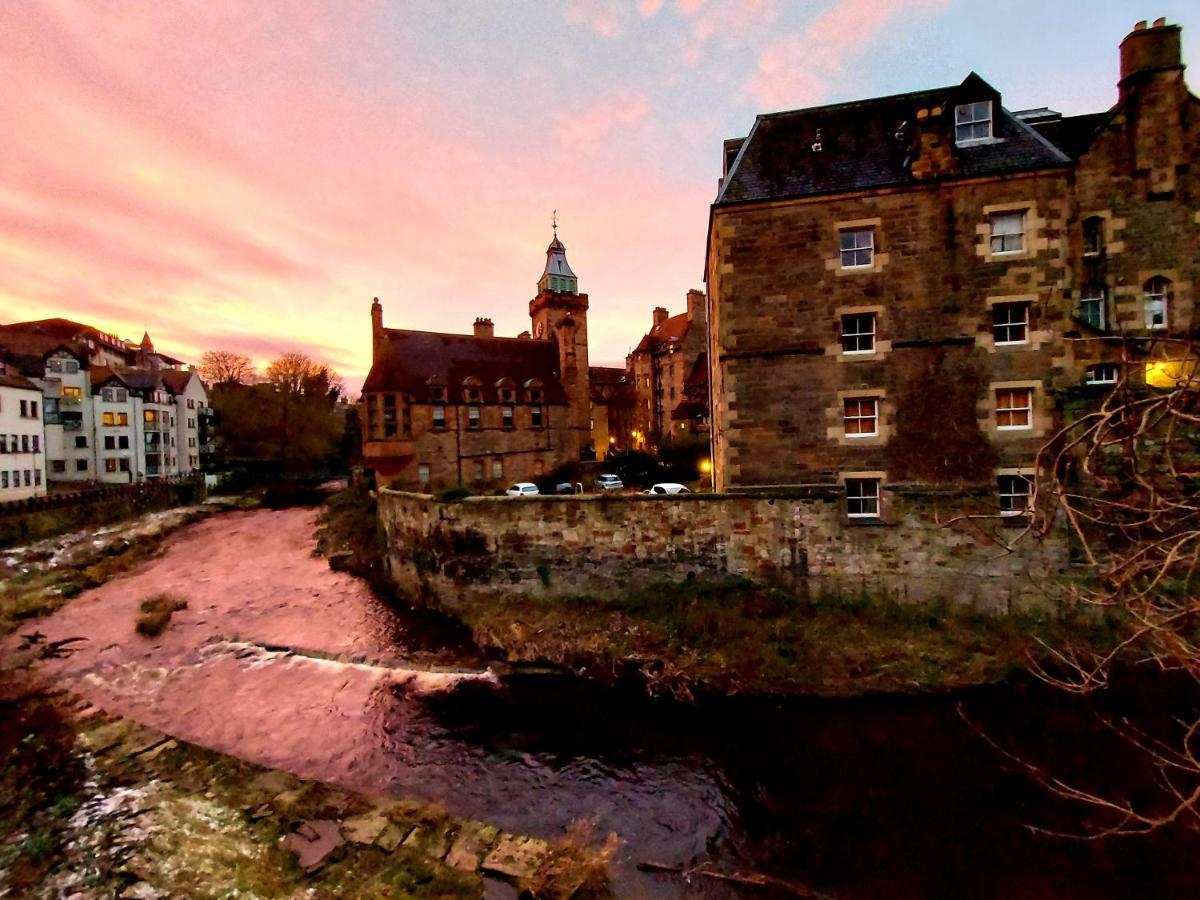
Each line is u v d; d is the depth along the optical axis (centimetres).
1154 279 1609
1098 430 425
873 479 1703
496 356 4234
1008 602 1597
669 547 1795
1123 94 1639
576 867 903
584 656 1571
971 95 1703
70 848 907
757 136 1908
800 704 1373
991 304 1627
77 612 2114
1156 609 434
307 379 7556
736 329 1764
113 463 5125
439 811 1057
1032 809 1043
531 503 1897
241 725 1366
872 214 1689
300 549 3139
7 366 4259
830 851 969
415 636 1867
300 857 925
